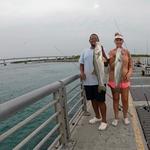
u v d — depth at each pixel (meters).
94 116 6.81
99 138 5.23
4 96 18.80
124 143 4.95
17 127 2.83
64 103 4.90
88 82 5.74
